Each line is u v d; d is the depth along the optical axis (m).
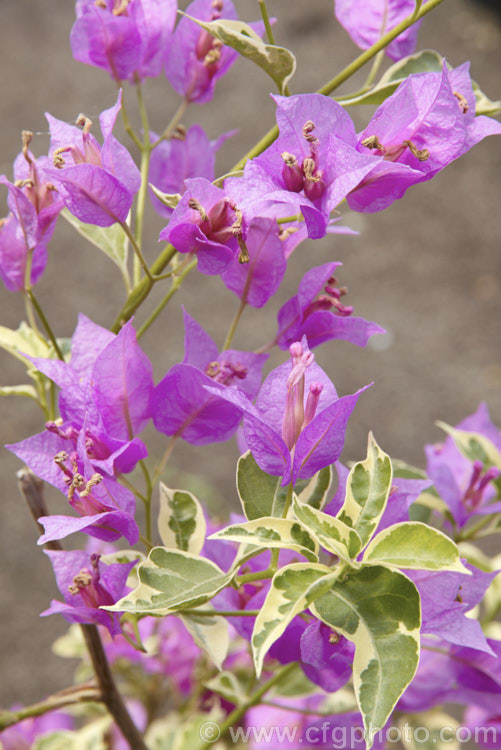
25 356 0.77
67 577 0.78
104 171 0.76
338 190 0.74
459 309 2.73
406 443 2.37
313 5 3.77
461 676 0.85
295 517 0.75
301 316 0.80
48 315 2.65
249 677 0.95
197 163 0.84
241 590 0.81
